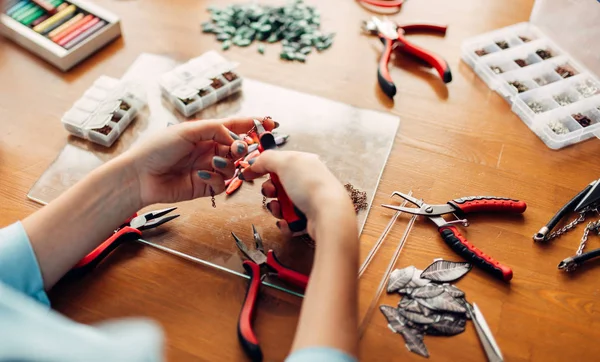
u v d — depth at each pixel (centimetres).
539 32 114
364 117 102
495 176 95
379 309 78
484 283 81
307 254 83
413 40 117
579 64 109
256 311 78
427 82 110
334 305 64
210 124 81
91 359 48
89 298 79
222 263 83
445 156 98
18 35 110
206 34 117
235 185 91
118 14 119
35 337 47
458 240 84
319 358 59
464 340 76
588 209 90
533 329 77
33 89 106
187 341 75
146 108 103
